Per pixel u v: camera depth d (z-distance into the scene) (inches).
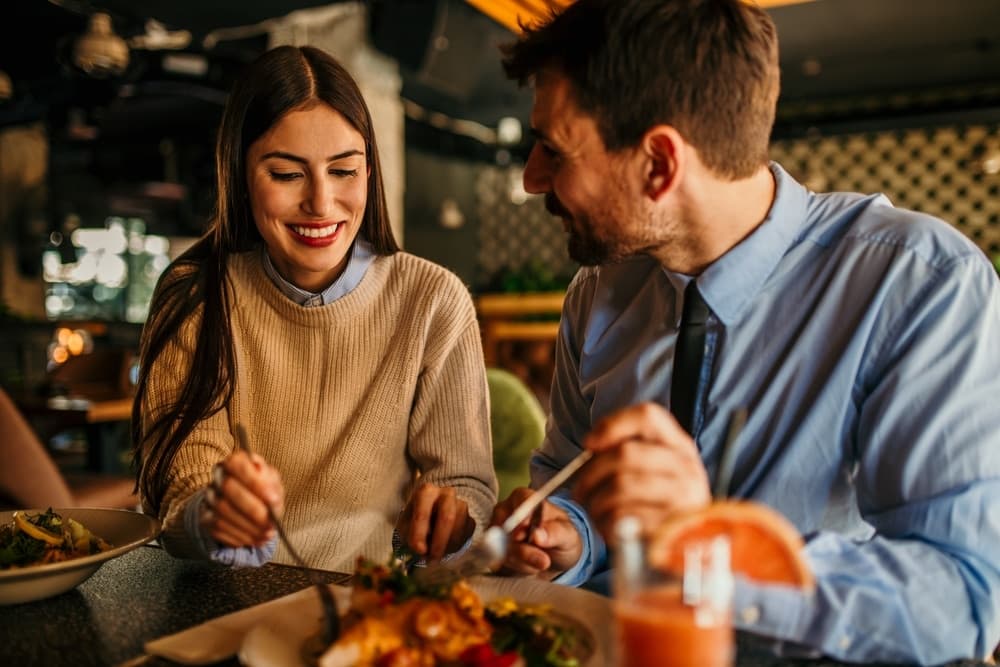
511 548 40.3
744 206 42.4
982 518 34.9
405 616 30.3
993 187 255.4
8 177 320.2
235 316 57.7
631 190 39.4
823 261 43.4
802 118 268.7
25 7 200.5
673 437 28.9
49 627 35.9
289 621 33.8
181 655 31.1
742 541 22.8
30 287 329.4
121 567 44.6
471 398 58.7
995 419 36.5
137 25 185.6
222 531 36.5
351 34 192.7
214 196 58.3
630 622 21.5
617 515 28.0
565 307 55.5
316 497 56.1
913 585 32.3
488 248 348.5
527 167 42.7
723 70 37.5
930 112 250.7
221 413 55.5
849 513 42.2
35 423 163.8
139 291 409.4
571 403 54.9
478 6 186.5
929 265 40.2
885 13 191.2
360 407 57.7
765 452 43.2
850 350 41.1
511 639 31.0
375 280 58.6
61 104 257.9
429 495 42.8
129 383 175.9
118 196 359.6
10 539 43.5
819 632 31.3
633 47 36.9
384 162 205.9
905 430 38.0
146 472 53.7
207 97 243.4
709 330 45.2
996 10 188.1
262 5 163.6
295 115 50.5
